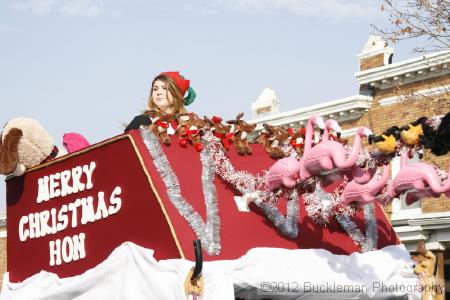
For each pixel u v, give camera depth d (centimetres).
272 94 2767
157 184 593
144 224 596
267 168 650
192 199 597
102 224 635
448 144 525
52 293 649
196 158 620
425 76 2269
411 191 576
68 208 673
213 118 636
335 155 555
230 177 623
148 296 575
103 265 611
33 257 707
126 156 618
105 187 636
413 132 536
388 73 2356
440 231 2222
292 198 611
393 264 664
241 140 644
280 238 627
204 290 555
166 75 716
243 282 572
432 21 1579
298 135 666
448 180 543
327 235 660
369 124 2433
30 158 714
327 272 621
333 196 662
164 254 578
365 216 691
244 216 618
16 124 709
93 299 617
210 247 580
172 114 623
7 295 718
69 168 676
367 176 562
